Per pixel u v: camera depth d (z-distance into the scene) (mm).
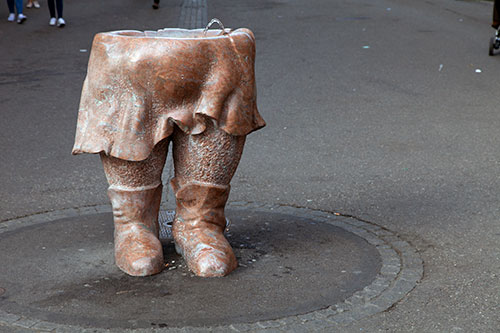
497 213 5613
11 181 6523
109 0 24422
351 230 5184
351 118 9188
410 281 4270
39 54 14320
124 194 4414
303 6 23250
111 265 4449
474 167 6992
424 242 4965
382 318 3797
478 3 26375
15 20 19406
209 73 4156
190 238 4438
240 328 3641
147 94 4141
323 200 5953
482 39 16797
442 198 6012
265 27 18172
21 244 4828
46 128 8703
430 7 24203
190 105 4203
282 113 9477
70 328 3629
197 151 4301
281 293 4055
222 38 4188
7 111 9609
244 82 4238
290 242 4902
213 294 4035
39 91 10938
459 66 13195
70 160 7273
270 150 7656
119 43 4160
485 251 4801
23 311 3818
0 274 4305
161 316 3764
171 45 4086
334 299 3992
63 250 4719
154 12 21094
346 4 24250
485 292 4145
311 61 13516
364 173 6793
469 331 3691
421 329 3701
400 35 17125
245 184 6414
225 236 5000
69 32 17297
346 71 12562
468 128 8648
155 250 4352
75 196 6074
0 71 12562
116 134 4184
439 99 10383
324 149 7703
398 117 9242
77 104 10102
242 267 4430
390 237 5059
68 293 4039
